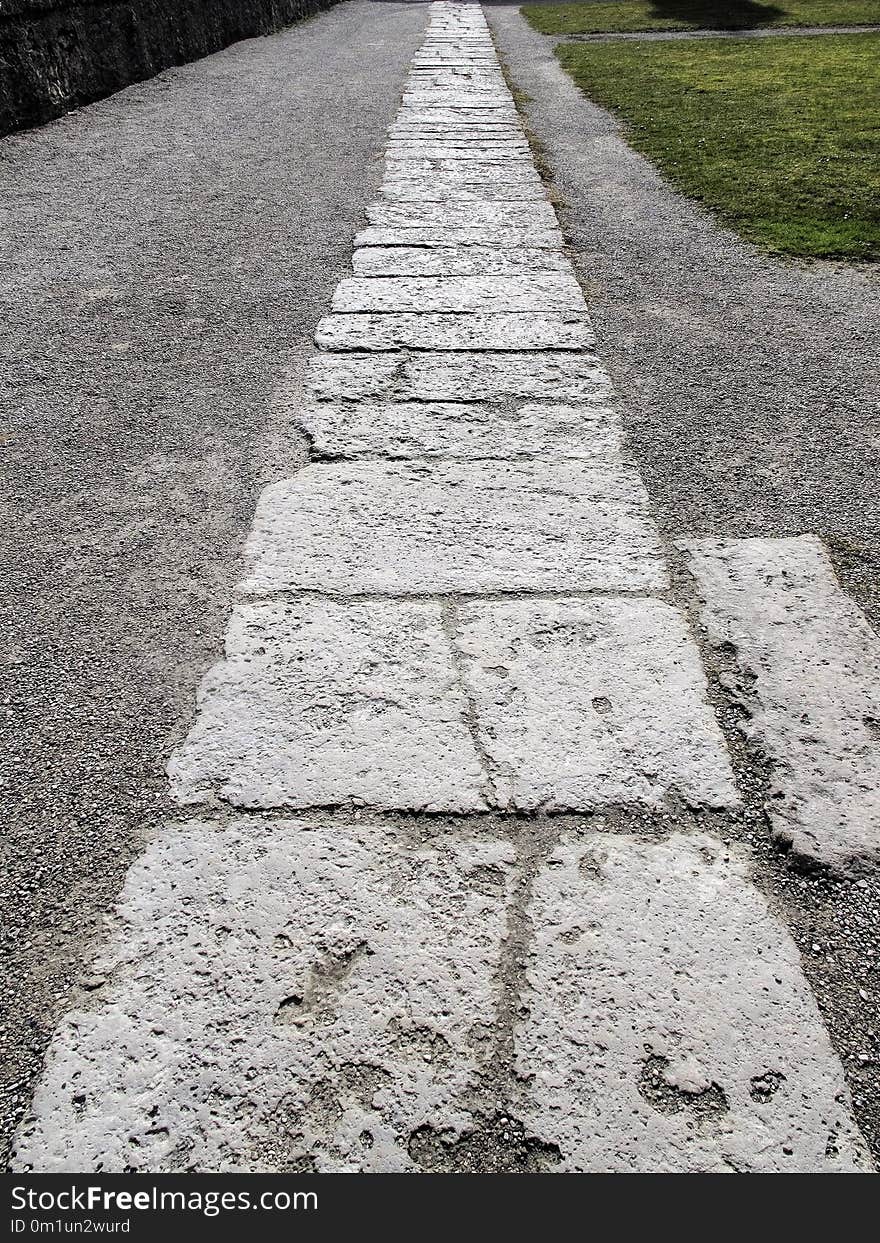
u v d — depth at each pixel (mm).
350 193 5750
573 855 1699
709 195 5617
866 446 2992
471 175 6129
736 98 8422
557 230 5070
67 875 1679
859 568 2436
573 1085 1370
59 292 4320
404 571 2438
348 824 1756
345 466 2916
